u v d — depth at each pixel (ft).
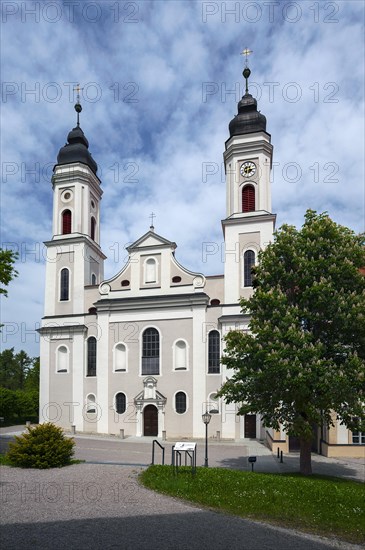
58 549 32.76
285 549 34.30
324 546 35.42
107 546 33.45
